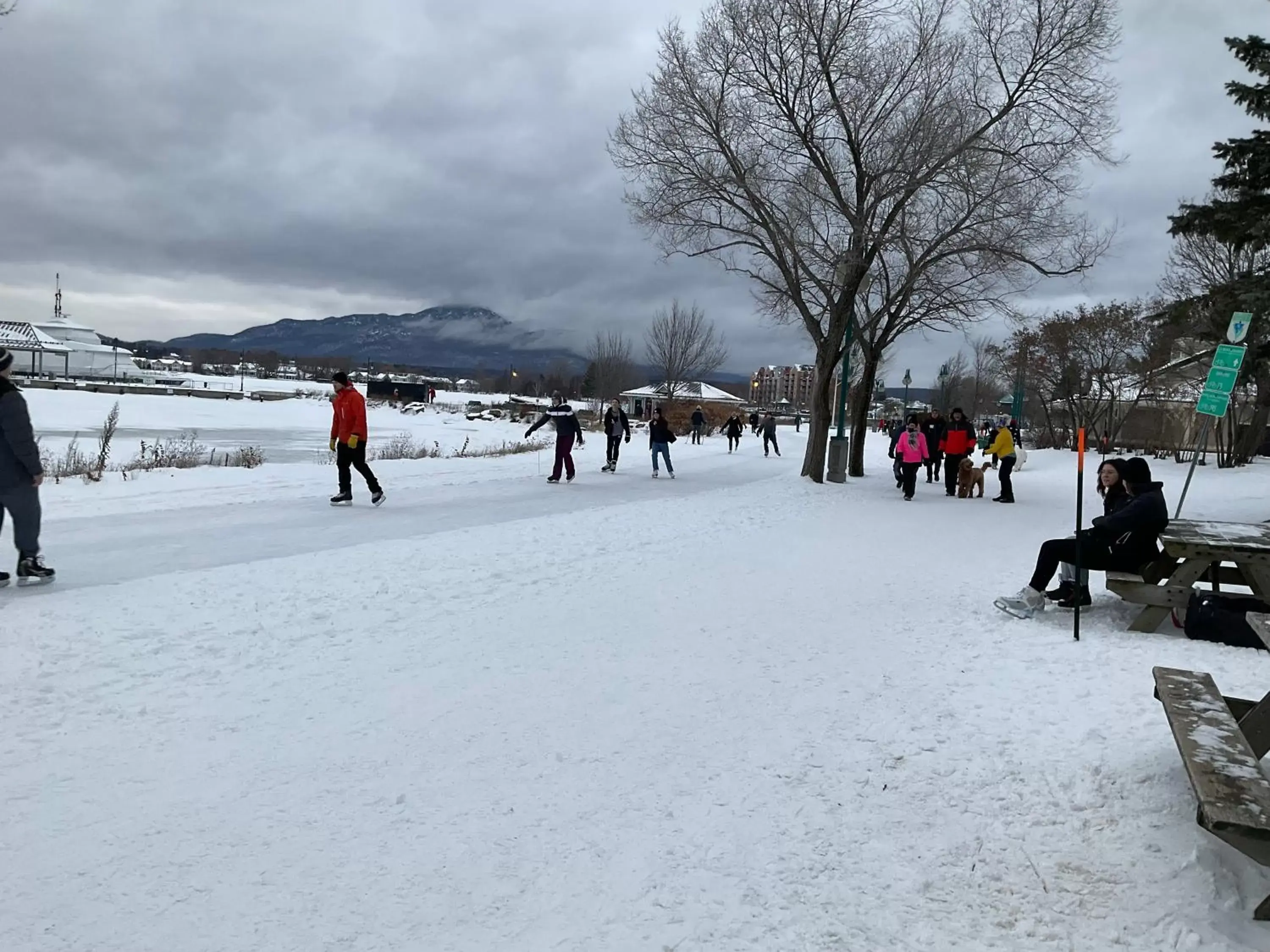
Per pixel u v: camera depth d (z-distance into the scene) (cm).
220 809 363
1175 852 336
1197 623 661
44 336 8694
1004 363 5019
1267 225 1542
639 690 528
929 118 1847
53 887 302
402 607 711
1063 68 1859
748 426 7056
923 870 325
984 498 2023
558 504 1464
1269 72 1505
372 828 350
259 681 526
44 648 561
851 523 1393
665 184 2064
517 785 393
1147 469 751
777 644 636
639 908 297
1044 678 555
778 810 372
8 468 707
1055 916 297
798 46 1930
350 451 1323
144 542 955
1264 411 3272
